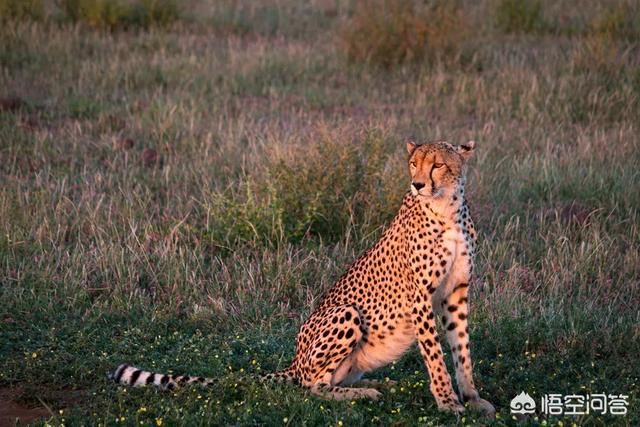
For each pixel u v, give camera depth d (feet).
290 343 30.42
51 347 29.94
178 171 47.52
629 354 29.12
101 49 74.64
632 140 52.85
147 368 28.40
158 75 67.72
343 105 61.72
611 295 34.58
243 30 84.38
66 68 68.28
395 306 26.30
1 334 30.94
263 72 68.80
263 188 41.73
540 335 30.48
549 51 73.51
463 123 57.93
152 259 37.17
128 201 42.63
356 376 27.48
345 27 73.00
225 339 30.66
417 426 23.91
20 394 26.76
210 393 25.63
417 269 25.39
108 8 81.35
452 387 26.32
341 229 39.86
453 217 25.44
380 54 70.90
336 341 25.80
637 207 43.21
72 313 32.83
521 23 83.71
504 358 29.12
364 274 27.04
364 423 24.41
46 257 37.17
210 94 63.46
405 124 56.18
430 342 25.49
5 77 65.46
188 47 76.54
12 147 51.26
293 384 26.71
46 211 41.37
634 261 36.99
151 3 83.41
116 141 52.49
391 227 26.68
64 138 53.52
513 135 54.90
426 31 70.69
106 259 36.27
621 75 64.23
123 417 24.12
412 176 25.53
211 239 38.75
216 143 52.85
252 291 34.42
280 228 38.42
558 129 55.77
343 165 41.01
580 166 48.42
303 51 74.64
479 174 46.47
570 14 86.94
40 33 75.92
